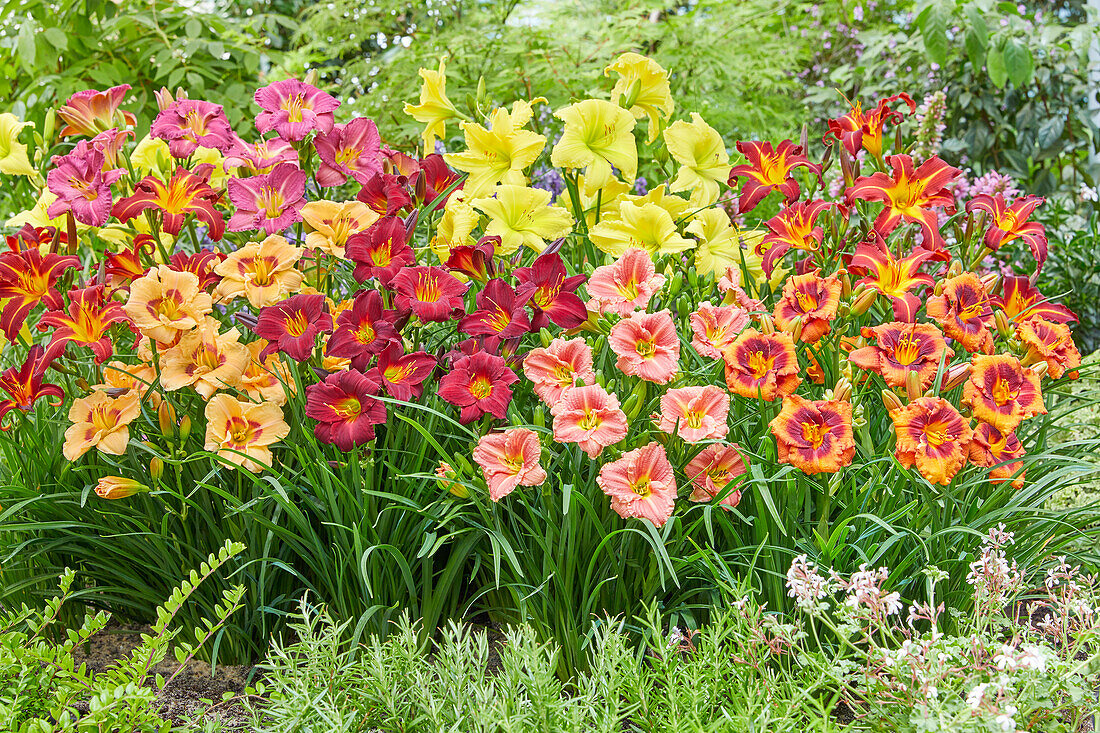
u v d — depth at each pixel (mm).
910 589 2180
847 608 1766
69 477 2289
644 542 2160
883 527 2006
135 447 2301
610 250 2525
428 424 2273
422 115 2895
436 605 2215
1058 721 1759
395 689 1726
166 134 2492
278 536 2221
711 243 2637
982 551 2021
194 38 4867
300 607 1932
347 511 2109
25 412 2240
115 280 2350
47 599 2271
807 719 1808
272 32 5492
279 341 2104
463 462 2004
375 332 2119
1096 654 1695
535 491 2189
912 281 2316
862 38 6641
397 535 2176
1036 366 2295
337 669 1782
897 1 7762
